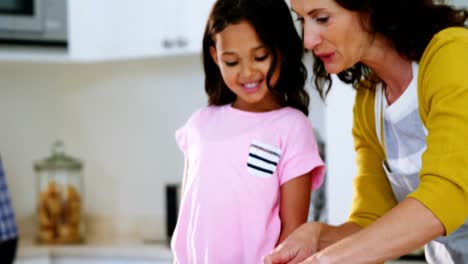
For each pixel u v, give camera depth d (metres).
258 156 1.49
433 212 1.08
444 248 1.46
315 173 1.54
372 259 1.08
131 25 3.35
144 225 3.75
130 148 3.78
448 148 1.11
